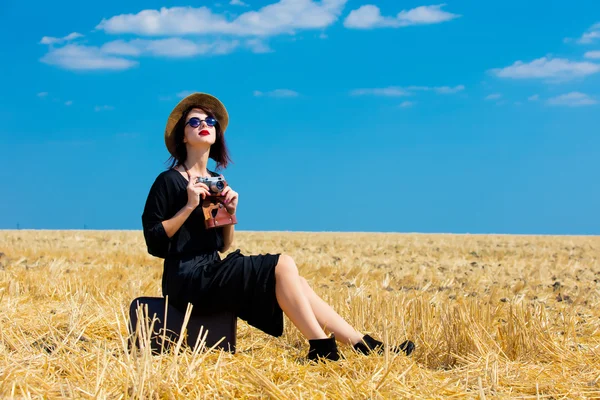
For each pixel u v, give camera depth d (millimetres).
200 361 4297
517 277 12203
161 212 5211
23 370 4152
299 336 5730
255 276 4934
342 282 10609
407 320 6094
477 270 13547
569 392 4156
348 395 3938
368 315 6180
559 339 5547
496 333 5699
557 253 20562
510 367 4719
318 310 5160
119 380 3957
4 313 6234
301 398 3811
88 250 17938
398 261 15992
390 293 8688
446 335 5227
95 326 5961
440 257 18047
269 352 5332
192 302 5027
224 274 4957
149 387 3785
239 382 4102
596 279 12016
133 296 7758
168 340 4957
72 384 4016
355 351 4891
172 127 5531
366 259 16547
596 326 6438
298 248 21391
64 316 6375
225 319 5137
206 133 5391
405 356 4832
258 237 32000
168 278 5191
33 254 15391
